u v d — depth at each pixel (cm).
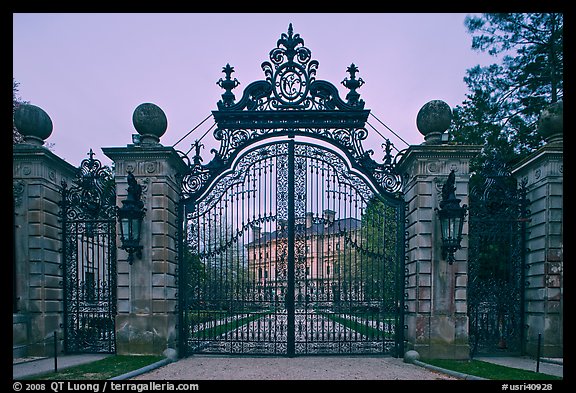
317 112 1184
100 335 1206
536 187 1172
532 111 1647
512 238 1199
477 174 1479
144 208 1129
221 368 997
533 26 1659
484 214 1190
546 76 1630
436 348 1077
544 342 1102
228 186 1215
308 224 1825
